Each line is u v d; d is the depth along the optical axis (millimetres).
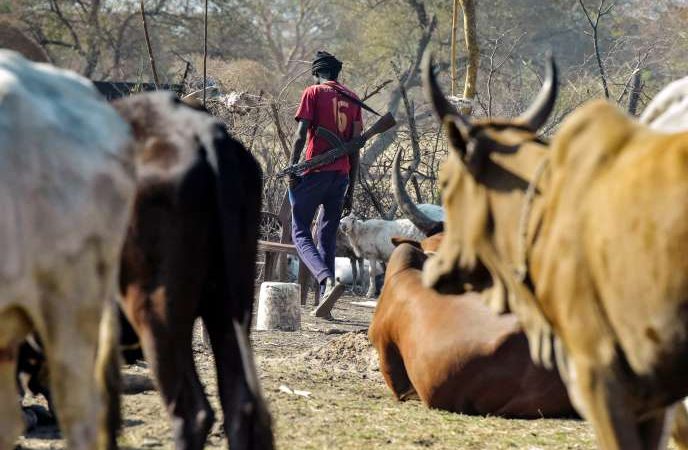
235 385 8812
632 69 29500
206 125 8922
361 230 24484
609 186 7492
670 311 7129
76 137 7477
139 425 11047
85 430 7430
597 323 7543
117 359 8227
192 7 60906
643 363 7367
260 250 22281
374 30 61969
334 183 18766
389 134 32844
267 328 18141
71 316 7383
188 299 8719
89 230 7441
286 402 12516
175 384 8672
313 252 18969
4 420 7754
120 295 8859
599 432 7594
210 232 8820
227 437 8719
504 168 8367
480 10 56969
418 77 54188
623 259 7285
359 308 22125
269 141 27156
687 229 7012
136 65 56969
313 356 15234
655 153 7410
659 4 54344
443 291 9008
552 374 11953
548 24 57031
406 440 11086
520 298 8398
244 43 62438
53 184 7262
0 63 7527
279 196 25094
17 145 7141
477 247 8594
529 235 8039
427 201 26953
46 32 56406
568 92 31219
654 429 8125
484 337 12117
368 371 14812
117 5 57094
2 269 6984
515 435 11430
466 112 19906
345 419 11875
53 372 7383
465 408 12344
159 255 8672
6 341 7406
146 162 8773
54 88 7645
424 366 12445
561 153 7902
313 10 75812
